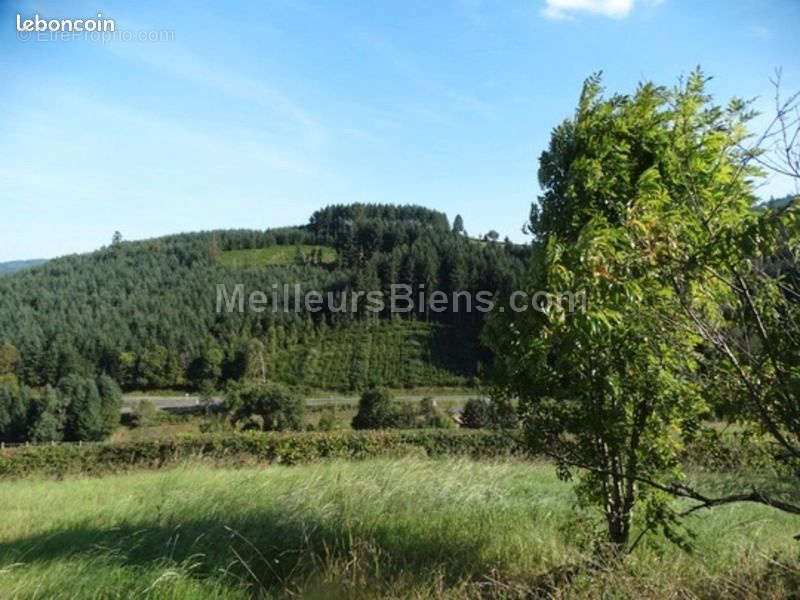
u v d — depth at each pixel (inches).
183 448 665.0
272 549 190.9
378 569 171.9
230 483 290.8
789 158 114.9
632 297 118.3
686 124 157.1
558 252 136.0
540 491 280.1
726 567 161.6
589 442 165.8
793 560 151.2
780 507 125.0
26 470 657.0
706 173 145.1
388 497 238.5
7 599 150.3
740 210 139.3
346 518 212.4
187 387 2233.0
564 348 143.3
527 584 161.9
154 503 251.1
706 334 124.4
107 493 339.9
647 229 120.1
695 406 155.7
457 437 650.2
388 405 1413.6
